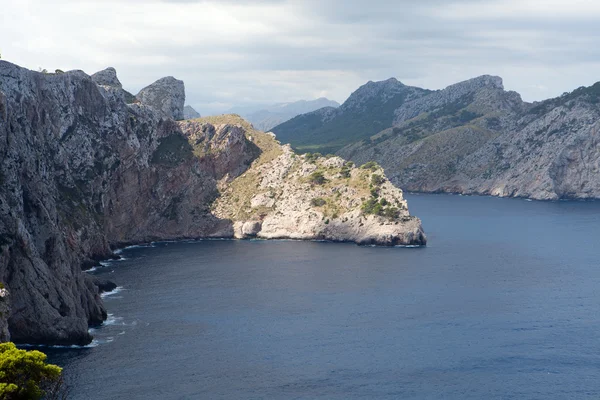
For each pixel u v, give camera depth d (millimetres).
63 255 143000
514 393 113938
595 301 166375
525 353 130750
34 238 143375
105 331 140000
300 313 154500
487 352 131250
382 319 150750
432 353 130750
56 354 125938
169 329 141750
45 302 130750
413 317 152500
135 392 110938
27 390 76875
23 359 77875
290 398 111062
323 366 123938
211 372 119938
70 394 109062
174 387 113375
